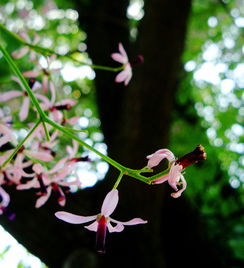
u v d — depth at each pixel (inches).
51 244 7.9
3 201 5.9
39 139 5.8
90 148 4.8
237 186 15.8
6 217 7.6
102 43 11.3
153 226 8.5
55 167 5.7
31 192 7.7
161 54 9.2
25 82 5.2
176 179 4.5
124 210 8.3
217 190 14.4
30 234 7.8
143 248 8.3
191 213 9.5
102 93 11.0
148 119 8.9
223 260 9.8
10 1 14.3
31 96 5.2
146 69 9.2
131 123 8.8
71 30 16.7
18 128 6.0
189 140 16.1
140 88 9.0
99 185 8.8
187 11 9.6
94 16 11.6
